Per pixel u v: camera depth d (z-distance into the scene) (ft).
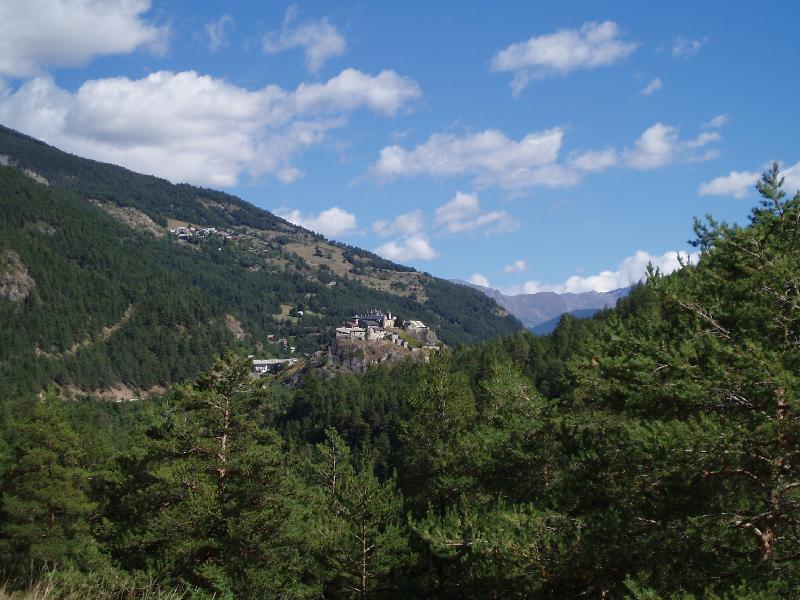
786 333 33.32
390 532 72.64
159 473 67.05
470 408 86.53
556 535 39.01
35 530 92.27
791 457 31.30
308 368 611.88
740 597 27.12
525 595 42.16
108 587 33.68
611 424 40.73
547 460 52.80
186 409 73.97
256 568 66.18
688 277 39.40
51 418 102.12
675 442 30.73
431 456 81.00
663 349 36.22
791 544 32.94
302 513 77.25
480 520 50.52
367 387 366.02
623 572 36.86
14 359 503.20
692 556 33.45
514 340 341.21
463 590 57.36
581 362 42.80
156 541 65.67
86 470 109.09
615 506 38.22
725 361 33.47
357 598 73.61
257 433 74.69
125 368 596.29
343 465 102.17
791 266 33.19
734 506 33.81
